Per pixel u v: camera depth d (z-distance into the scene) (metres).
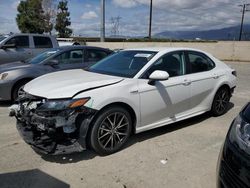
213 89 5.71
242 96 8.50
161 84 4.64
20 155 4.12
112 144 4.16
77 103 3.73
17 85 6.86
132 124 4.46
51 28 44.25
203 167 3.84
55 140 3.80
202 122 5.70
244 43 25.89
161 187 3.36
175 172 3.70
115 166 3.83
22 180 3.46
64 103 3.72
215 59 6.04
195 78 5.27
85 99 3.80
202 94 5.48
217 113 6.02
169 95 4.79
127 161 3.97
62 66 7.43
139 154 4.19
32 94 4.00
